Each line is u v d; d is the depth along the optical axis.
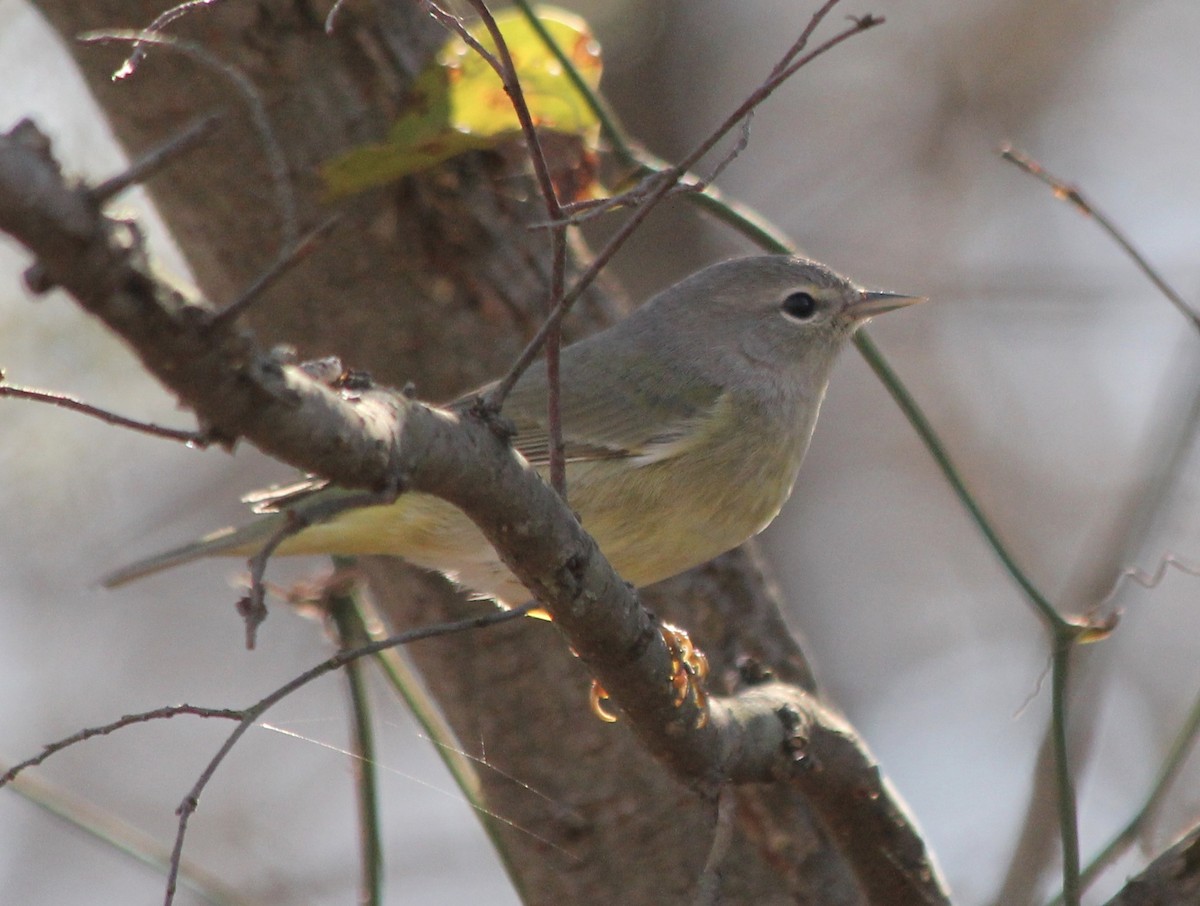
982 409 17.70
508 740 9.83
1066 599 10.42
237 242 9.84
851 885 8.91
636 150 9.42
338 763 15.99
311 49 9.66
